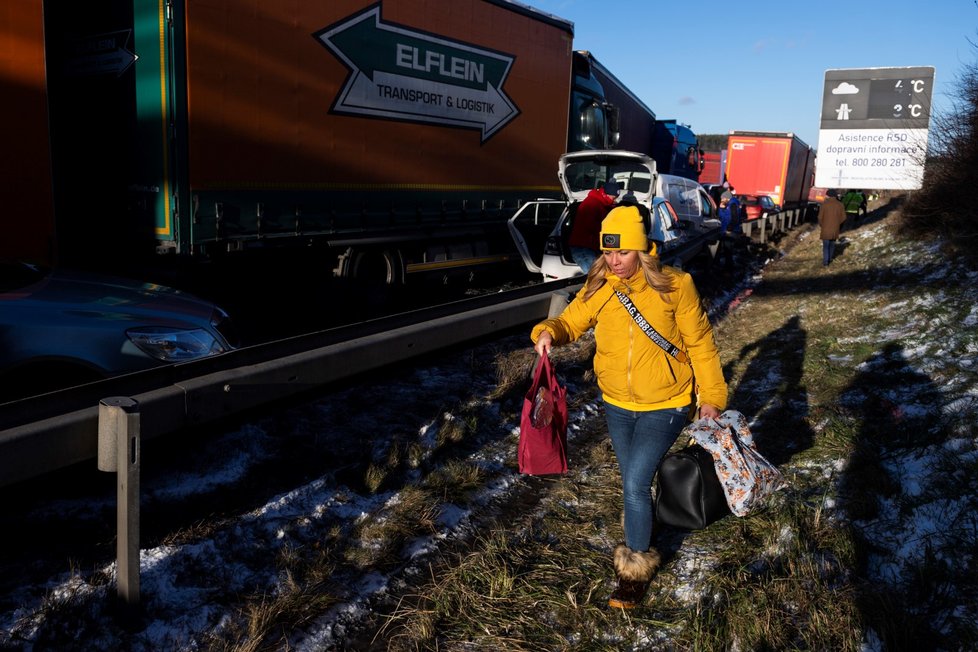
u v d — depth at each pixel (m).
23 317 3.81
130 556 2.87
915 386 5.87
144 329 4.13
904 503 3.99
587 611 3.29
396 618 3.21
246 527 3.75
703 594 3.39
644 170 13.64
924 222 14.06
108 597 3.07
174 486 4.06
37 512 3.68
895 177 20.44
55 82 7.11
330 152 8.10
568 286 6.00
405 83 9.02
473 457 4.93
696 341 3.12
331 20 7.87
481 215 10.77
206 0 6.62
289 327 8.36
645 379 3.16
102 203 7.09
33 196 6.05
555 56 12.10
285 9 7.35
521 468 3.49
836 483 4.41
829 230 15.34
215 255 7.08
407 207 9.36
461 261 10.85
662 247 10.62
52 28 7.02
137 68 6.62
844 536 3.73
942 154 13.33
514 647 3.05
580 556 3.79
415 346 4.30
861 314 9.21
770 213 23.58
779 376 6.88
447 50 9.63
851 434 5.10
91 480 3.94
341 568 3.55
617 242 3.02
